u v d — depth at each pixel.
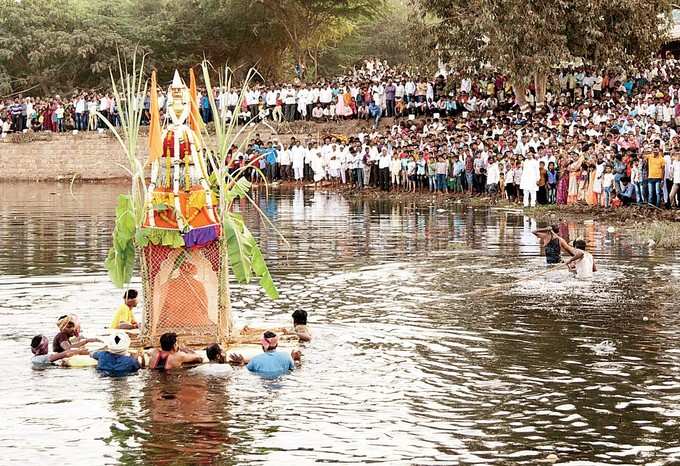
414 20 46.88
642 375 13.16
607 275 20.50
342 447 10.62
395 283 20.03
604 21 43.94
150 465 10.15
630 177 32.50
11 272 21.52
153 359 13.84
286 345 14.88
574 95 45.09
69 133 55.19
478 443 10.72
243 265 15.35
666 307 17.36
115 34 63.56
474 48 45.34
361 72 55.78
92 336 15.30
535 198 35.25
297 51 63.94
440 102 47.81
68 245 25.98
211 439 10.88
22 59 65.25
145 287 15.10
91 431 11.16
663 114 38.91
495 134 40.97
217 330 15.26
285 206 37.97
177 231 14.91
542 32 42.81
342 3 63.12
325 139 47.34
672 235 25.64
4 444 10.77
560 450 10.49
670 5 46.03
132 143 15.40
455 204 37.59
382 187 43.69
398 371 13.49
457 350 14.57
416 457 10.32
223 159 15.70
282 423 11.40
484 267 21.78
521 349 14.58
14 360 14.25
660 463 10.11
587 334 15.44
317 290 19.34
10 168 55.16
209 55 67.00
